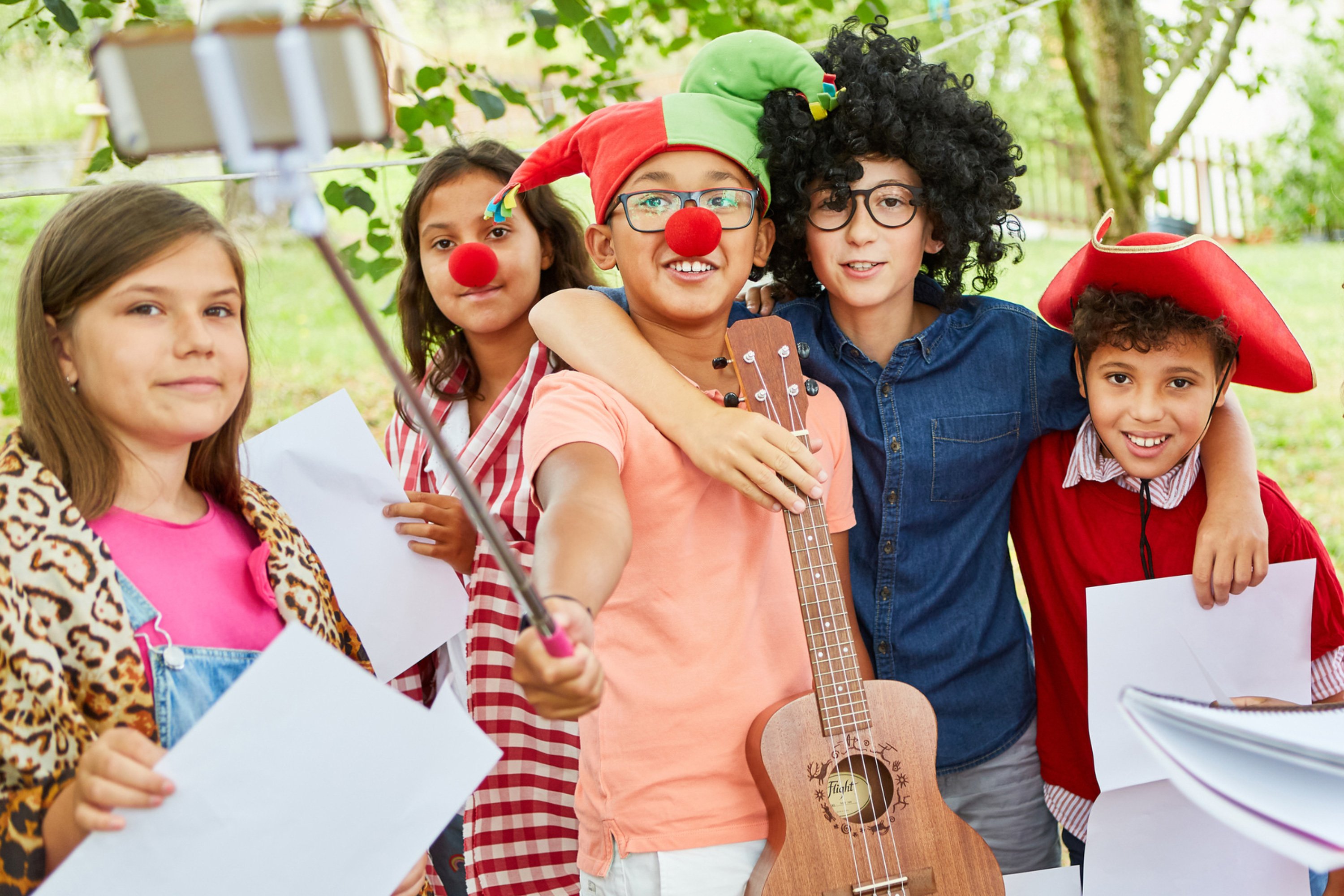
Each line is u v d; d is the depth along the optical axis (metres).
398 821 1.20
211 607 1.33
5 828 1.14
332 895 1.17
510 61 7.55
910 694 1.50
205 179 2.00
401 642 1.82
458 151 2.07
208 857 1.12
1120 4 4.71
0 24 5.48
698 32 4.10
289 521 1.52
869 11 3.82
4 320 2.03
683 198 1.56
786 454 1.42
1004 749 1.91
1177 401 1.69
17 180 5.16
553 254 2.17
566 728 1.94
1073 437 1.87
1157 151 4.77
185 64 0.74
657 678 1.50
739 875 1.48
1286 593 1.66
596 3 4.21
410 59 4.24
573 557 1.18
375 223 3.29
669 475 1.51
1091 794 1.86
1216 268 1.67
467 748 1.23
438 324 2.21
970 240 1.89
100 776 1.09
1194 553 1.70
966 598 1.89
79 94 5.61
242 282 1.38
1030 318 1.90
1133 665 1.63
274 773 1.15
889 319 1.86
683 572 1.52
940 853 1.48
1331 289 7.82
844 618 1.48
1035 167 10.10
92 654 1.18
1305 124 9.59
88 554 1.20
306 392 5.43
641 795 1.48
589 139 1.64
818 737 1.46
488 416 1.98
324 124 0.73
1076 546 1.83
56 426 1.26
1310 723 1.35
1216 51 4.95
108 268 1.24
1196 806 1.63
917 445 1.83
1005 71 8.77
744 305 2.00
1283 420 5.77
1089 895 1.64
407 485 2.12
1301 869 1.66
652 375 1.54
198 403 1.29
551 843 1.97
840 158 1.75
